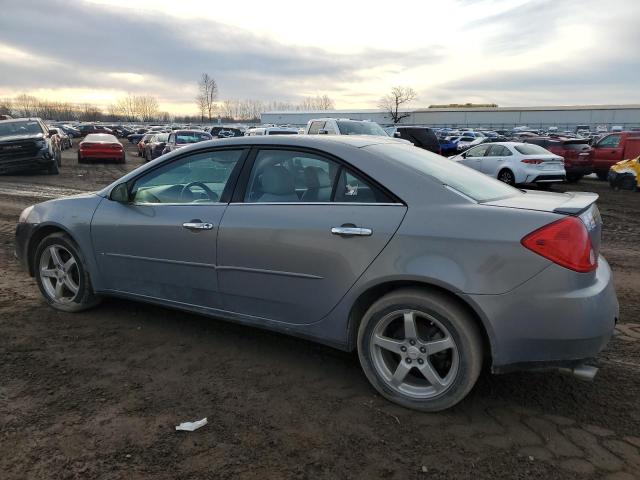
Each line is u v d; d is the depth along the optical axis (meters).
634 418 3.06
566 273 2.77
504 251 2.82
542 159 15.95
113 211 4.25
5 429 2.86
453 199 3.07
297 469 2.57
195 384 3.40
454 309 2.92
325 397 3.26
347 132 15.51
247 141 3.80
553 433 2.91
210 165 3.89
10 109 121.88
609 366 3.74
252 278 3.57
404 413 3.09
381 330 3.17
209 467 2.57
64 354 3.80
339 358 3.82
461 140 45.19
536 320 2.79
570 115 97.88
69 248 4.50
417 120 103.44
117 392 3.27
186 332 4.24
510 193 3.54
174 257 3.91
